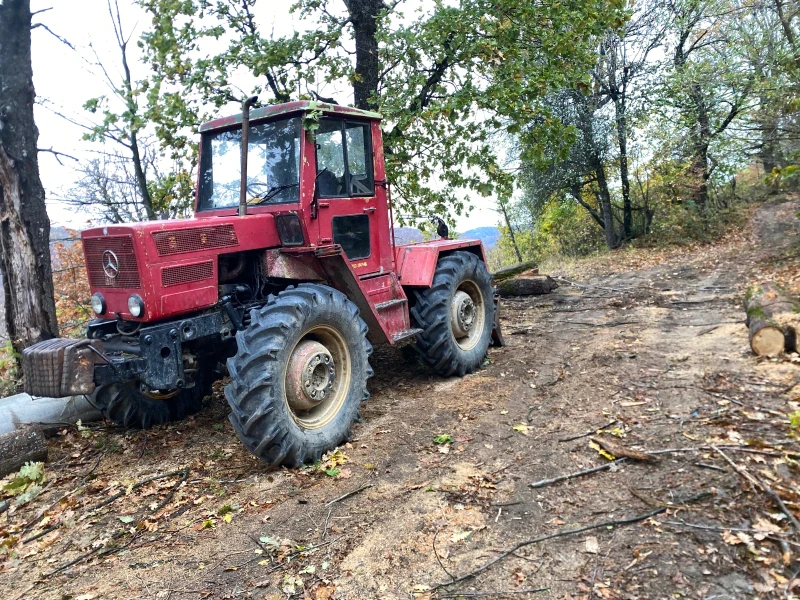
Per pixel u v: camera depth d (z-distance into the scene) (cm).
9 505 385
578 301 934
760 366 484
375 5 868
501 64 762
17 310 573
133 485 394
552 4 746
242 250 429
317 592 262
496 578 261
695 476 318
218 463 421
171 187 787
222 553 302
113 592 277
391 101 759
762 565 248
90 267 410
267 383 367
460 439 418
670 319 723
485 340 620
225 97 798
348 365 442
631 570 254
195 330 405
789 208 1708
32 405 488
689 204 1647
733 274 1014
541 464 361
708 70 1273
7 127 555
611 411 432
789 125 998
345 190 486
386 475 373
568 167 1631
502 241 2428
